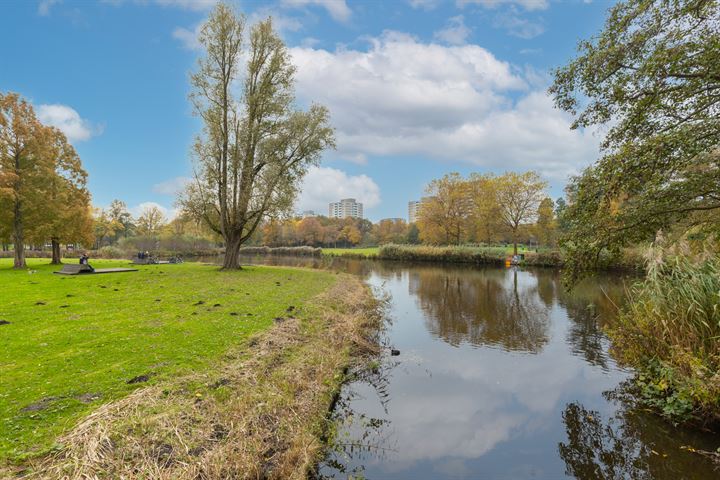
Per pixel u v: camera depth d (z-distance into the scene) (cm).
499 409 718
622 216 765
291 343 851
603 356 1024
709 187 689
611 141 805
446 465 539
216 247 6731
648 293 769
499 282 2772
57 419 457
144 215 7681
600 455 564
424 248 5241
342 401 734
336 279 2342
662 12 664
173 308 1142
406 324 1404
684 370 623
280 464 447
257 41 2497
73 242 3139
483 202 4634
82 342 765
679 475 503
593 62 734
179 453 416
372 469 527
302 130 2491
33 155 2591
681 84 661
